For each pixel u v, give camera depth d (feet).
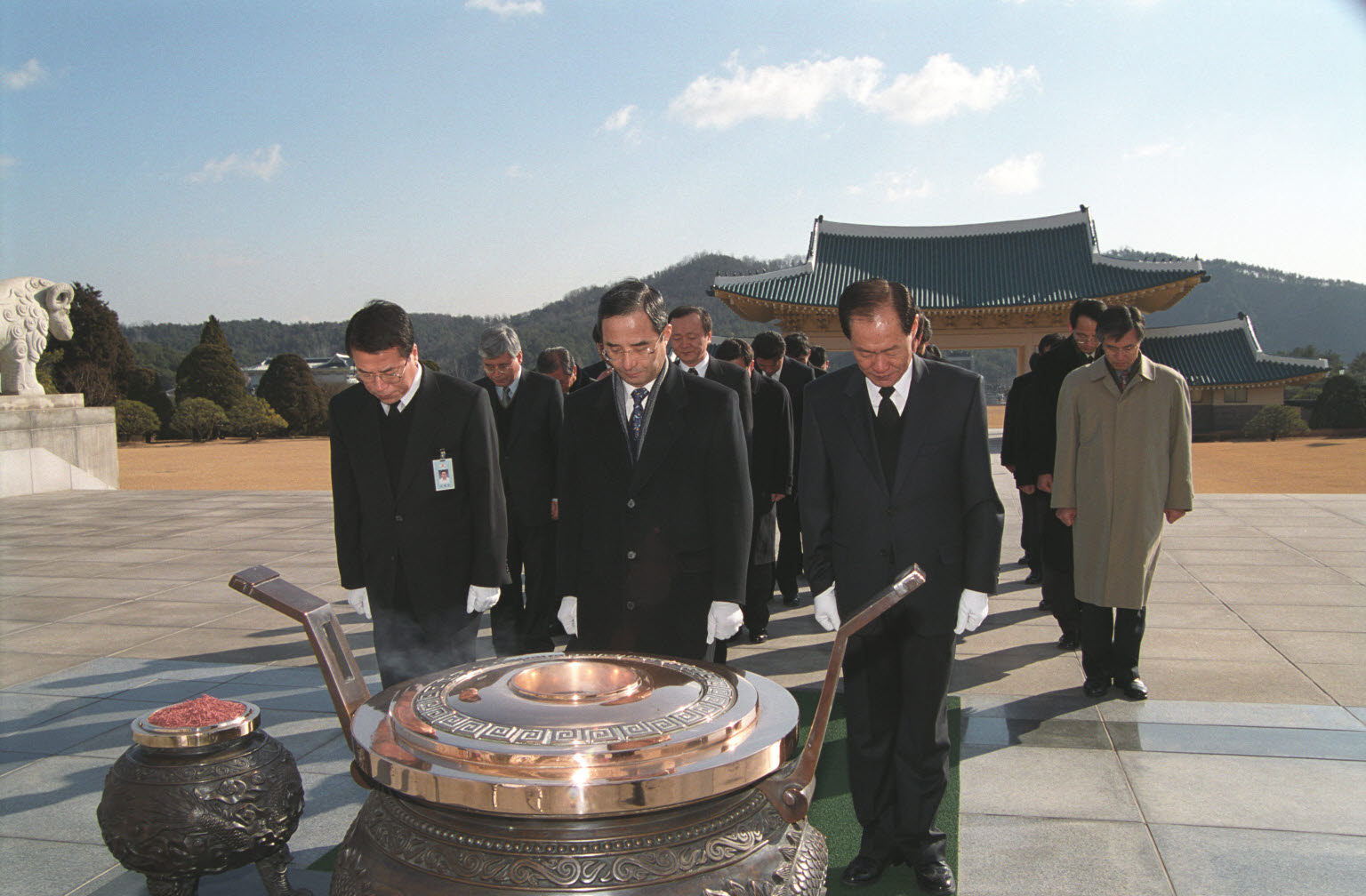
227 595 21.49
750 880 4.17
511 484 14.90
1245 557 24.08
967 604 8.28
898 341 7.73
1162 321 593.42
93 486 48.44
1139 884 8.20
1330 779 10.41
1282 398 121.60
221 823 6.76
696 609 8.82
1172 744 11.50
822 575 8.63
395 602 9.84
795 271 115.55
